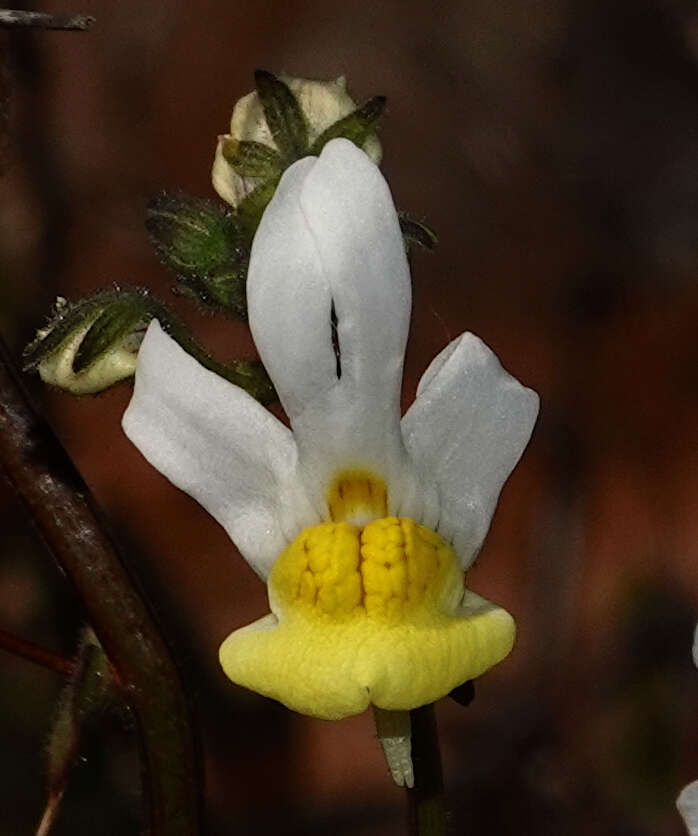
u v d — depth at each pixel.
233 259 0.13
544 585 0.27
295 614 0.12
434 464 0.12
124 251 0.31
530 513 0.28
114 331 0.12
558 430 0.29
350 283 0.12
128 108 0.32
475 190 0.33
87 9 0.33
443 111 0.34
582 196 0.33
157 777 0.13
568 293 0.32
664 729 0.25
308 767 0.25
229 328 0.29
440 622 0.12
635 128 0.34
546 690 0.26
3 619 0.25
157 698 0.13
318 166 0.12
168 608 0.27
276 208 0.12
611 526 0.28
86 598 0.13
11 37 0.31
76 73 0.32
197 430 0.12
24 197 0.30
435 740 0.12
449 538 0.12
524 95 0.34
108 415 0.28
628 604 0.27
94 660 0.13
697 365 0.30
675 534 0.28
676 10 0.34
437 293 0.32
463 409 0.12
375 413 0.12
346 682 0.12
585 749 0.25
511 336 0.32
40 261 0.30
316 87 0.13
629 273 0.32
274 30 0.34
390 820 0.25
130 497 0.28
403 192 0.33
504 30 0.34
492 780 0.25
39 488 0.13
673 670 0.25
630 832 0.24
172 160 0.33
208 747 0.25
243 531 0.12
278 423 0.12
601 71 0.34
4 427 0.13
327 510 0.12
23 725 0.23
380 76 0.34
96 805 0.22
